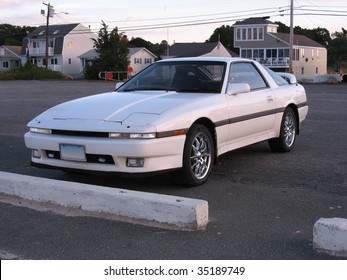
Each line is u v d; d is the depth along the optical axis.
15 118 13.04
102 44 60.47
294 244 4.09
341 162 7.18
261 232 4.37
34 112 14.55
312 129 10.70
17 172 6.66
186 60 6.97
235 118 6.36
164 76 6.79
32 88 29.50
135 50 74.50
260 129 7.04
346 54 94.12
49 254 3.97
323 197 5.42
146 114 5.37
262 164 7.09
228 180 6.18
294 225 4.54
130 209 4.71
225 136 6.21
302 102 8.31
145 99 5.87
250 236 4.28
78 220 4.73
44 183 5.25
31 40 77.12
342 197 5.41
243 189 5.76
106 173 5.28
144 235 4.32
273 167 6.89
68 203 5.08
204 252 3.94
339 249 3.82
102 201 4.86
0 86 32.06
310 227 4.49
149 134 5.11
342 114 13.72
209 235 4.30
